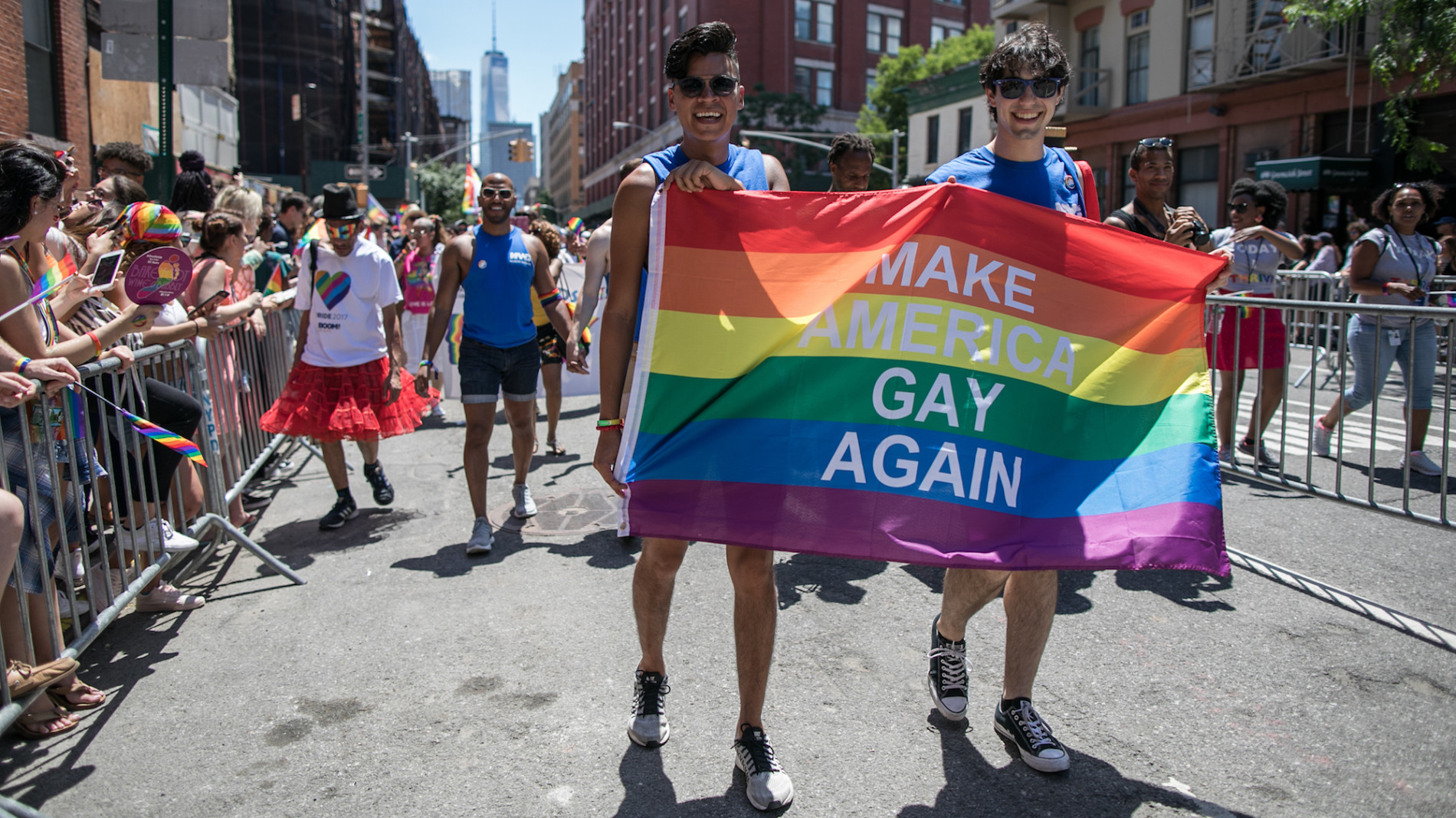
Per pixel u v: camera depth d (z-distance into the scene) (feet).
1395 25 44.27
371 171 106.01
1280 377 19.79
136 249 13.78
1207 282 8.61
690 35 8.21
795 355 8.16
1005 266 8.42
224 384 16.71
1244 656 11.18
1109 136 83.61
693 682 10.65
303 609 13.19
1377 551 15.12
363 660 11.39
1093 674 10.75
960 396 8.16
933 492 7.94
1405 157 56.85
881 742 9.30
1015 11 90.48
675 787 8.54
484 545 15.53
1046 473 8.12
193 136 61.00
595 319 29.01
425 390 16.66
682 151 8.53
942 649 9.63
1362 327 19.81
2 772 8.94
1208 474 8.14
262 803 8.37
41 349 9.63
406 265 30.86
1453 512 16.76
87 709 10.20
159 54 25.43
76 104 43.14
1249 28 68.69
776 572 14.38
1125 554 7.84
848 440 8.04
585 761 9.01
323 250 17.13
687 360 8.12
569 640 11.90
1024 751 8.78
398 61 245.04
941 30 198.70
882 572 14.34
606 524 17.33
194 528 13.79
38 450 9.85
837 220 8.29
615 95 263.70
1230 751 9.07
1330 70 63.77
